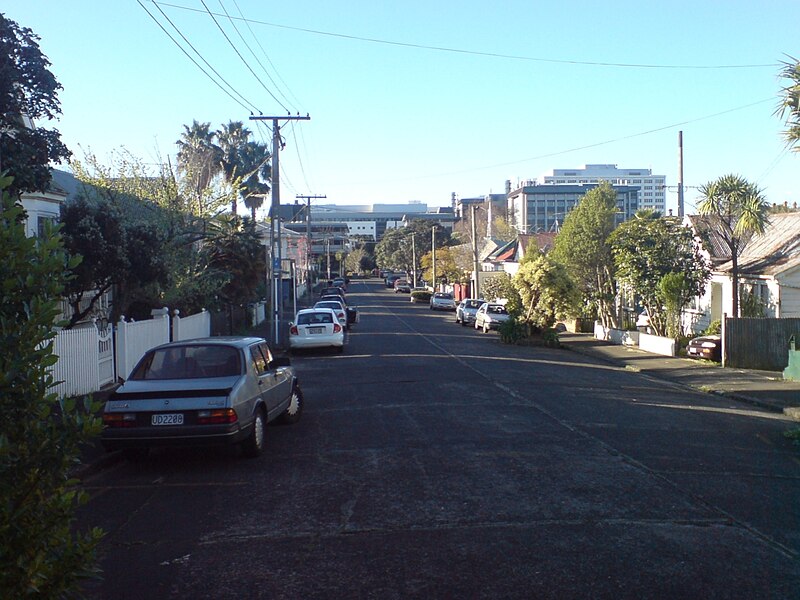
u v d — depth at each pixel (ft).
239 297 110.73
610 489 27.32
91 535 12.57
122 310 64.18
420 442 35.81
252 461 32.53
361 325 140.97
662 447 35.55
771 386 64.18
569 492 26.84
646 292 96.63
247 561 20.15
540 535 22.06
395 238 423.64
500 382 59.41
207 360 33.30
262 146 159.12
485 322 128.06
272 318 99.35
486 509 24.71
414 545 21.22
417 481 28.45
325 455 33.40
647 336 97.96
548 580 18.56
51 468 12.41
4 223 12.93
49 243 12.86
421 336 114.52
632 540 21.66
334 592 17.90
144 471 31.07
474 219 180.65
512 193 458.91
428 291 247.09
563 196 427.33
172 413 29.94
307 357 83.51
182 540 22.06
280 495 26.89
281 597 17.67
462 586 18.19
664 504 25.49
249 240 107.76
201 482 29.12
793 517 24.35
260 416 33.88
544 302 106.01
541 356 88.84
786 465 32.76
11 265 12.37
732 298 85.46
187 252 84.99
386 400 49.60
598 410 46.73
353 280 463.83
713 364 80.38
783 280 83.61
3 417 11.97
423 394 52.19
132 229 60.64
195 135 152.35
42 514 12.15
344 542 21.58
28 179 37.81
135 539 22.21
